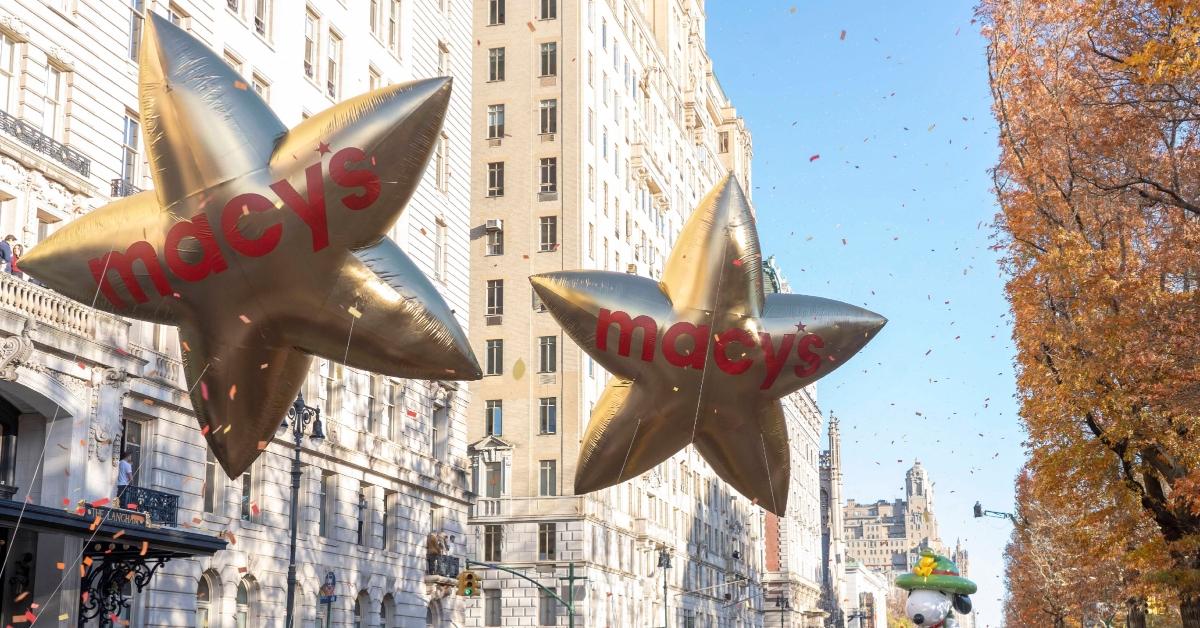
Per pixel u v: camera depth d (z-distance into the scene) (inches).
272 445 1392.7
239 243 421.4
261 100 449.1
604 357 490.9
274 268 427.8
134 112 1216.2
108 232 436.8
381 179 422.0
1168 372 805.9
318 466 1498.5
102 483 1046.4
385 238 456.4
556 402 2474.2
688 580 3272.6
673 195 3412.9
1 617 973.2
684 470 3334.2
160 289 437.1
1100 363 827.4
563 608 2379.4
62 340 1000.9
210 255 426.3
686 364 480.1
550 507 2429.9
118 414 1081.4
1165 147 841.5
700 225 483.2
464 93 2018.9
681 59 3700.8
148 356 1168.2
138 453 1172.5
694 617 3321.9
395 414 1744.6
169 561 1182.9
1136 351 805.9
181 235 425.7
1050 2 863.1
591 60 2701.8
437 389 1895.9
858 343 494.9
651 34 3265.3
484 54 2669.8
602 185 2726.4
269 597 1370.6
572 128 2588.6
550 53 2637.8
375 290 438.0
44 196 1038.4
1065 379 857.5
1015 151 894.4
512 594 2415.1
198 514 1245.7
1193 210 812.6
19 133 1007.0
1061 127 863.7
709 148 3986.2
